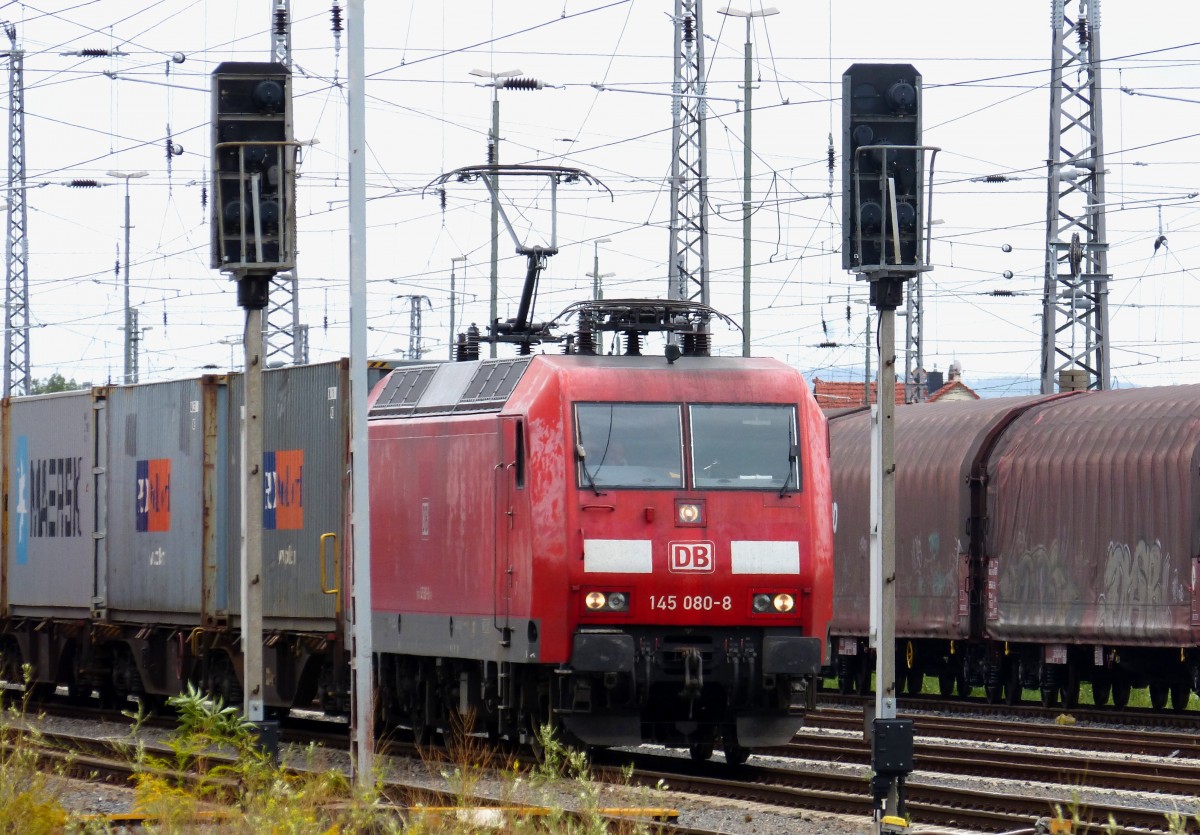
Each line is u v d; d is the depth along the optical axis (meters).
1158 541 101.81
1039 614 109.44
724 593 73.31
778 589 73.94
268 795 52.34
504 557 75.06
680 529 73.38
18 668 122.00
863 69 55.59
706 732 77.50
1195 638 99.19
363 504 60.22
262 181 59.75
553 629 72.69
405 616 83.88
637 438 74.25
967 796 64.62
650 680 73.00
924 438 120.56
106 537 109.31
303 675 94.12
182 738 56.94
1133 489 103.50
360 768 59.16
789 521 74.56
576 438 73.56
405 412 85.31
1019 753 78.25
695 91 126.38
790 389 76.44
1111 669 109.06
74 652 115.81
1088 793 68.31
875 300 55.31
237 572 97.31
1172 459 101.19
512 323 85.50
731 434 75.19
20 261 170.50
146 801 53.97
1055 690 111.38
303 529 92.31
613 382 74.81
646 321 79.06
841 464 126.38
